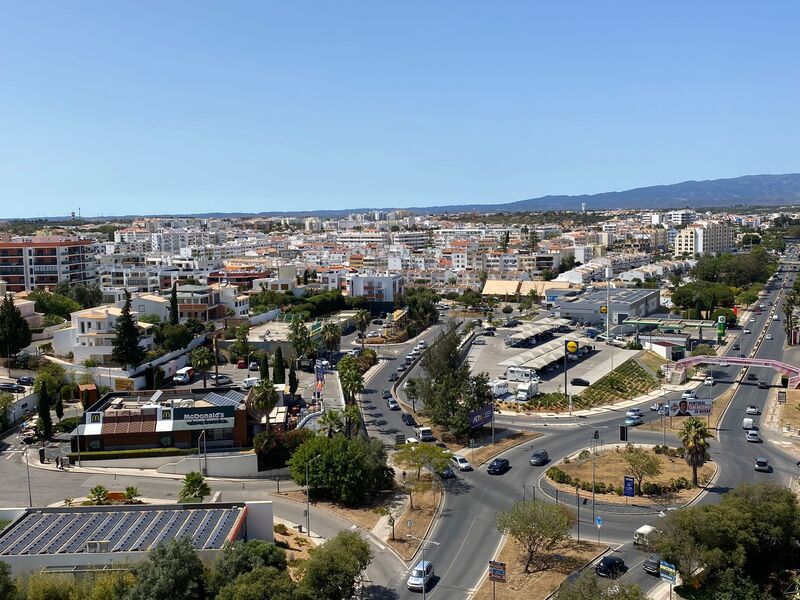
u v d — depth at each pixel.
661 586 94.12
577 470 135.12
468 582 95.88
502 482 130.88
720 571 92.69
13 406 158.38
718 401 186.38
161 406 144.50
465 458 141.00
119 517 98.50
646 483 125.81
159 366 189.62
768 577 98.00
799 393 191.88
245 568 83.50
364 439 131.50
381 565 101.06
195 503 102.62
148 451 138.00
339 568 85.25
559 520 98.88
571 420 171.12
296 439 136.12
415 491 126.50
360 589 94.25
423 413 166.50
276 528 110.06
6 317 184.50
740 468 137.12
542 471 136.12
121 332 182.50
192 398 153.75
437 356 171.88
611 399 189.62
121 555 86.50
